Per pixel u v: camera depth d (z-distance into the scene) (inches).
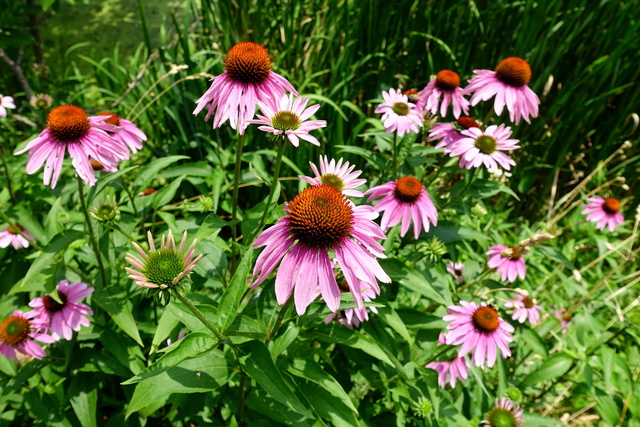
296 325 10.4
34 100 21.9
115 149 12.3
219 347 11.2
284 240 9.2
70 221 15.5
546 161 28.5
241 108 12.1
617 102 28.3
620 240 25.2
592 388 16.6
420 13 26.8
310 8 28.8
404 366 13.9
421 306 17.5
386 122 15.5
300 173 20.0
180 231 15.8
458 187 15.7
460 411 15.2
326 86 28.4
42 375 14.2
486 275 17.3
